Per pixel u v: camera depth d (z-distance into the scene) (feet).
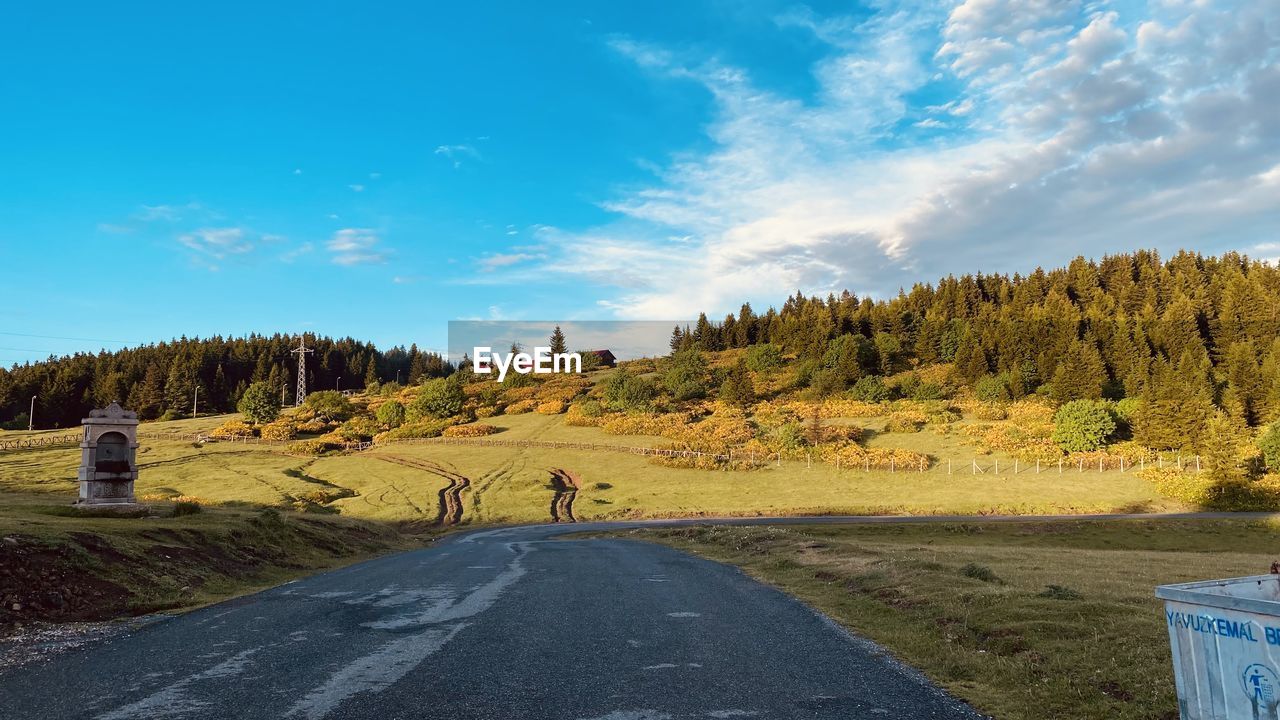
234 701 21.49
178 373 456.86
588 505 184.75
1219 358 342.03
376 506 180.65
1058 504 167.53
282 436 305.73
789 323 519.60
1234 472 168.04
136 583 43.96
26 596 36.55
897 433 261.65
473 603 41.04
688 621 35.29
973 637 30.07
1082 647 26.66
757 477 210.18
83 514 65.10
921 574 46.29
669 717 20.12
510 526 160.76
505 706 21.02
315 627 33.60
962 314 502.38
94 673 24.97
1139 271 521.24
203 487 197.67
